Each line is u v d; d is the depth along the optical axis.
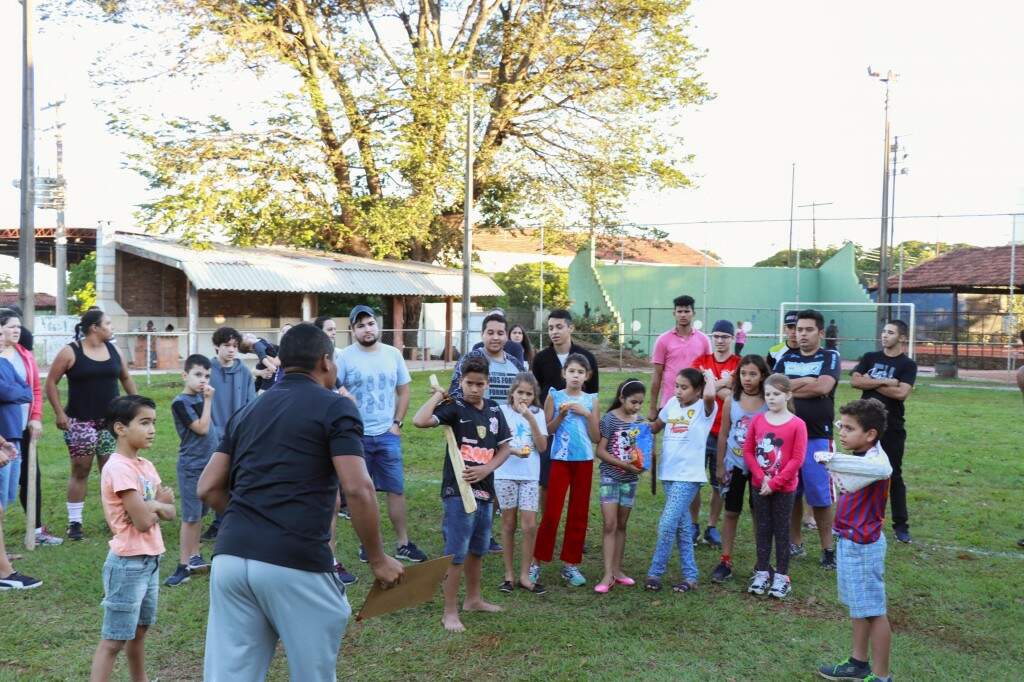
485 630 5.10
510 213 28.41
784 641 4.98
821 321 6.57
